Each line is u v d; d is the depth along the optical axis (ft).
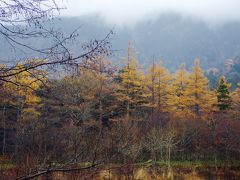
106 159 13.09
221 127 122.42
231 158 118.62
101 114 85.81
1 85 11.07
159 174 83.76
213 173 102.68
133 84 126.82
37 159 13.35
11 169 14.24
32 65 10.78
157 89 140.87
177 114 131.64
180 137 116.98
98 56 11.10
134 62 125.49
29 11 10.11
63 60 10.81
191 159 114.93
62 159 13.01
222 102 149.48
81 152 12.93
